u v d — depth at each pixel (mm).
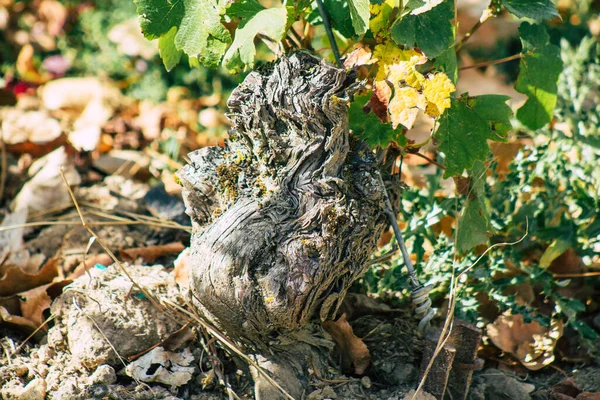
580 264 1892
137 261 1892
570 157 2039
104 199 2061
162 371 1686
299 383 1668
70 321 1715
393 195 1713
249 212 1622
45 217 2018
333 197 1622
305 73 1609
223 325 1651
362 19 1594
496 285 1823
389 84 1647
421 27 1622
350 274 1656
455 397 1699
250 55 1592
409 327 1747
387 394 1693
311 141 1616
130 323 1709
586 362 1803
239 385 1691
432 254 1820
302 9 1661
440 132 1670
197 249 1634
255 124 1623
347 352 1710
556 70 1758
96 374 1680
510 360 1793
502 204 1896
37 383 1674
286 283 1602
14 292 1814
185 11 1628
